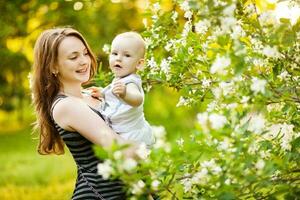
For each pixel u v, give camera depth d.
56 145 3.81
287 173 3.30
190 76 3.97
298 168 3.32
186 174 3.15
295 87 3.39
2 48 16.53
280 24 3.17
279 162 3.13
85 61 3.59
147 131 3.55
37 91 3.66
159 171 2.99
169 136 13.76
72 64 3.54
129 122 3.49
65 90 3.61
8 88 18.06
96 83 4.32
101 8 16.05
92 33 15.82
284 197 3.18
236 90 3.04
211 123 2.91
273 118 3.37
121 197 3.46
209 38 3.69
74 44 3.57
